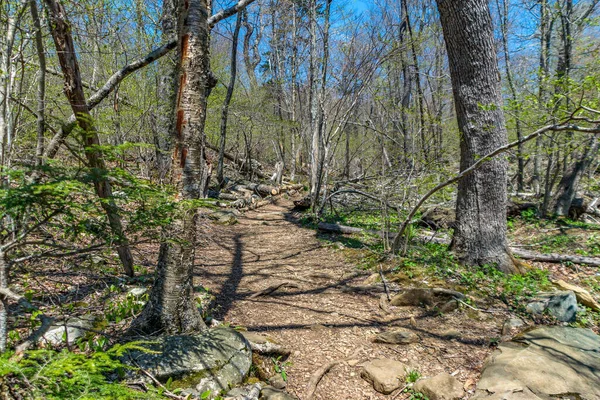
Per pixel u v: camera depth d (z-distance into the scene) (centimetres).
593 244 636
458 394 276
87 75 811
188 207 252
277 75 2016
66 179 172
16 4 293
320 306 458
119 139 763
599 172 1277
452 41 523
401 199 622
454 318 410
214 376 263
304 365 329
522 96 605
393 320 414
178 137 286
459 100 532
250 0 464
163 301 296
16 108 394
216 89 1313
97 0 466
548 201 856
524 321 396
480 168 521
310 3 1081
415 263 561
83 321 317
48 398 126
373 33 835
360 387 302
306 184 1847
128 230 218
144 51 794
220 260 655
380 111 876
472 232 534
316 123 1087
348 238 784
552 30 983
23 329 292
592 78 340
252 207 1216
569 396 262
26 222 179
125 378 242
